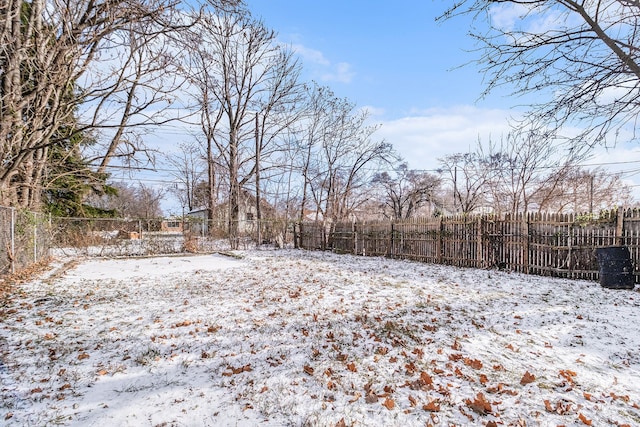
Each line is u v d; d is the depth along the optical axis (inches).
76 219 590.2
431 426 108.9
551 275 346.0
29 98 328.5
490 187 1053.2
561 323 206.1
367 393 128.7
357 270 413.1
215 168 1075.3
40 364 149.4
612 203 975.0
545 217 351.9
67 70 312.0
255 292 295.6
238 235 741.3
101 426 107.7
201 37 312.5
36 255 450.3
